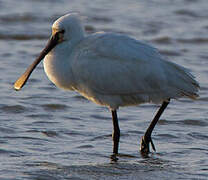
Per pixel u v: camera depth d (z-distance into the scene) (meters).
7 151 13.02
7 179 10.98
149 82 13.25
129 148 13.86
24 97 18.22
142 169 12.11
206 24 31.42
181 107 17.91
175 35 28.84
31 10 32.00
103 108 17.61
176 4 35.66
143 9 34.19
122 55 13.29
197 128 15.73
